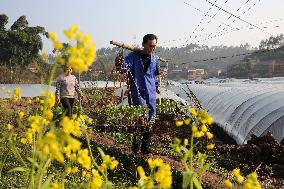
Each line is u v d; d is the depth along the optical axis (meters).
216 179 5.97
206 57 182.25
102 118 9.16
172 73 118.00
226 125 13.73
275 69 88.44
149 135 7.20
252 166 7.57
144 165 6.71
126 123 8.53
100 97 17.75
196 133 2.53
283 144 8.97
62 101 9.91
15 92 3.50
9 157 6.02
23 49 59.88
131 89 7.29
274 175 7.14
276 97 12.26
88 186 2.76
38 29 62.69
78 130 2.64
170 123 11.31
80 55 1.82
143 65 7.28
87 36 1.82
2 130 4.23
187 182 2.45
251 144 8.41
